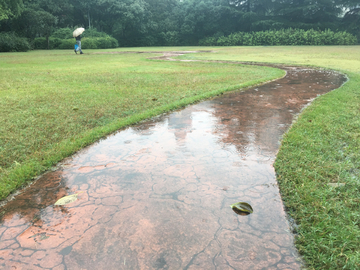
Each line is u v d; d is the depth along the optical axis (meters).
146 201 2.29
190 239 1.84
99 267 1.63
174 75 10.48
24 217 2.13
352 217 2.03
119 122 4.40
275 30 44.69
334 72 11.38
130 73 11.23
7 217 2.14
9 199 2.40
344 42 40.19
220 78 9.43
